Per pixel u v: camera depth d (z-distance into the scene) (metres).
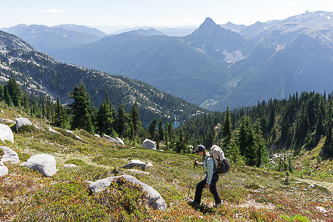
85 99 61.28
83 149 26.42
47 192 6.76
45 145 24.02
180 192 10.80
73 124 62.28
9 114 42.44
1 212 5.31
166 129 119.94
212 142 123.19
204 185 8.24
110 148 35.88
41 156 10.91
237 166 31.67
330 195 18.56
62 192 6.93
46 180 8.67
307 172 51.12
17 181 7.85
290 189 19.86
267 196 14.76
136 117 86.00
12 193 6.59
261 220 8.47
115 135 74.31
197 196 8.48
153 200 7.01
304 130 116.19
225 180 18.17
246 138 53.47
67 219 5.19
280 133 139.12
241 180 19.73
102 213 5.59
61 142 27.55
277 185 21.11
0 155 11.05
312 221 10.46
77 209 5.63
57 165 13.52
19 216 5.14
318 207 13.56
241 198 12.98
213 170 7.68
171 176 15.95
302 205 13.84
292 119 148.50
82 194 6.68
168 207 7.70
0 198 6.15
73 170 11.80
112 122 74.62
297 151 106.81
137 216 5.86
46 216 5.28
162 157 28.17
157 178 13.57
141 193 6.89
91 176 10.55
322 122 110.38
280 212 11.14
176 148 78.81
